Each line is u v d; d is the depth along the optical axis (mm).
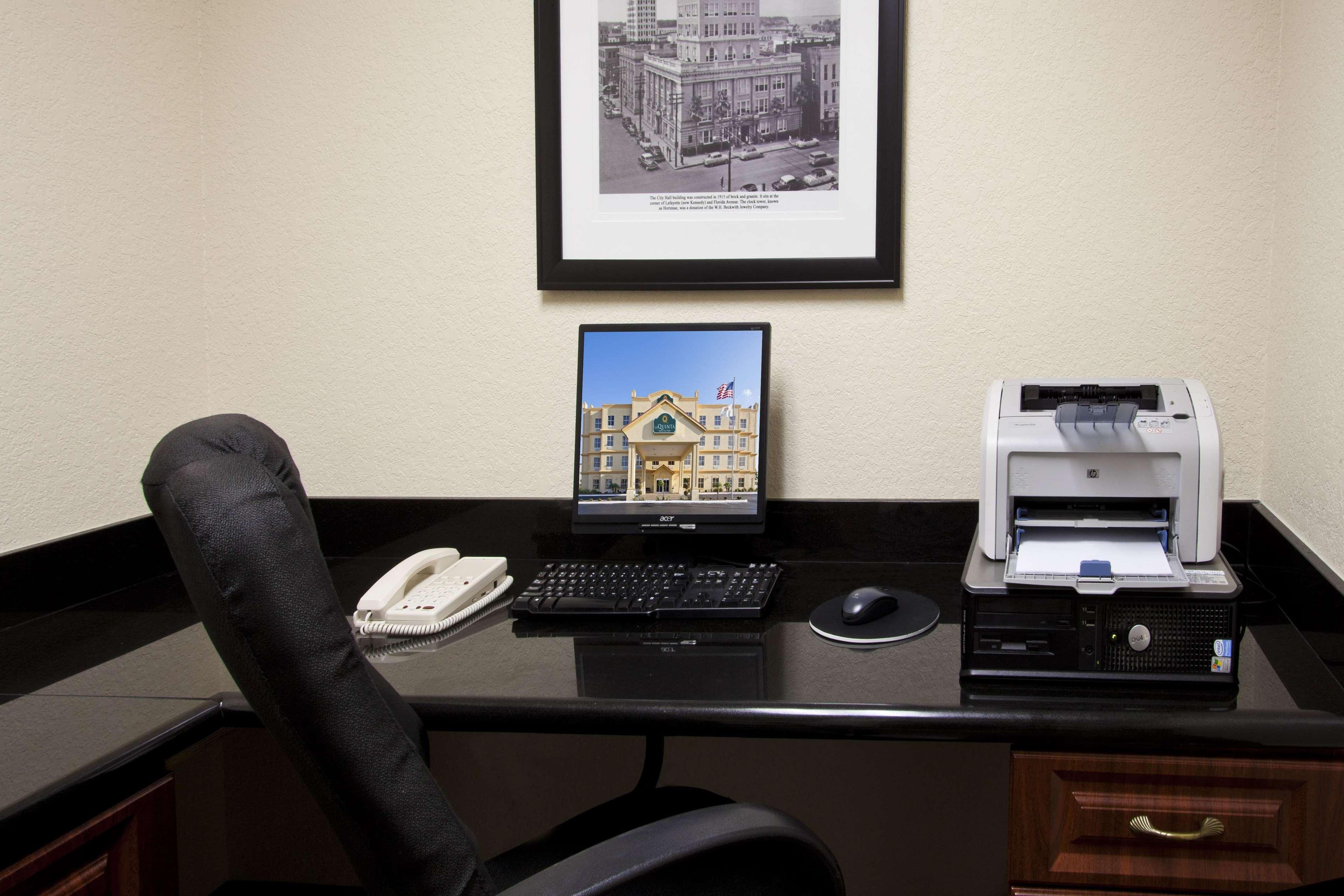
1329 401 1130
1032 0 1409
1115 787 945
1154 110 1398
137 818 915
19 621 1262
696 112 1499
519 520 1592
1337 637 1005
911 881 1638
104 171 1399
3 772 836
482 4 1530
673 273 1520
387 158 1578
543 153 1517
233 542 572
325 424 1639
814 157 1481
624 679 1036
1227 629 972
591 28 1503
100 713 975
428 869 607
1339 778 895
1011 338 1468
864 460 1526
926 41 1439
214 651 1169
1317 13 1196
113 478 1438
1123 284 1432
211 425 671
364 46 1562
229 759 1741
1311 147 1210
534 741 1703
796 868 856
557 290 1542
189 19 1578
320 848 1741
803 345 1521
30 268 1274
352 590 1425
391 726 612
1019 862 971
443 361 1603
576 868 660
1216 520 1057
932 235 1471
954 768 1598
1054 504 1162
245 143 1605
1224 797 925
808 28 1460
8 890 782
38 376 1294
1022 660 1008
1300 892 917
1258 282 1396
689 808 1137
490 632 1226
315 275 1613
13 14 1235
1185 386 1128
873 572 1475
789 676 1034
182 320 1581
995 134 1438
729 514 1438
